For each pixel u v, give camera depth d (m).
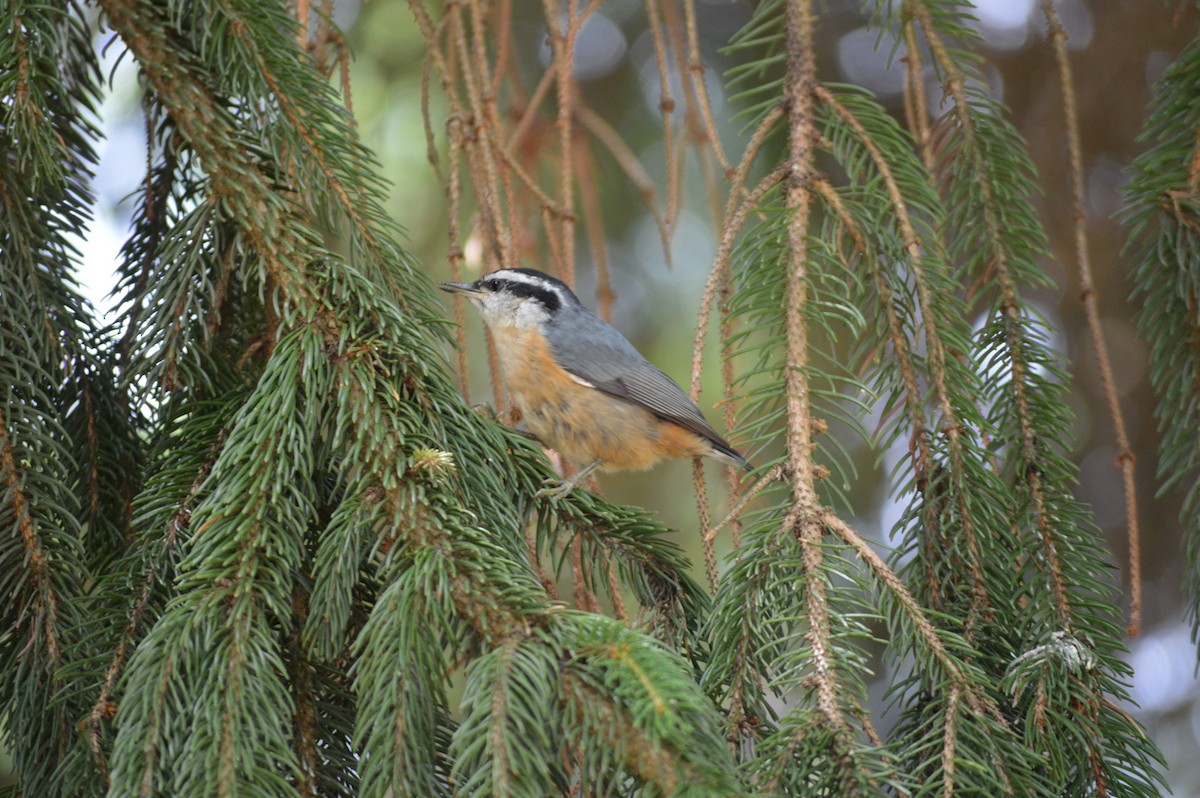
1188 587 5.45
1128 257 10.05
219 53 5.30
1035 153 10.28
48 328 5.31
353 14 9.66
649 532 5.50
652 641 4.06
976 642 5.11
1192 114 5.52
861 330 5.49
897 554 5.22
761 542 4.79
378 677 4.09
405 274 5.70
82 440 5.52
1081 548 5.35
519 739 3.76
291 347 4.95
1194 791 9.30
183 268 5.30
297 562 4.48
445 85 6.29
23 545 4.82
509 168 6.45
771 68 9.91
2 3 4.98
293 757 4.00
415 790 4.00
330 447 4.90
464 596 4.23
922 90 6.09
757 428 5.23
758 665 4.67
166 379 5.27
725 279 5.93
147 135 5.74
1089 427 10.20
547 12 6.46
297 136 5.46
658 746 3.61
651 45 10.53
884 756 3.91
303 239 5.29
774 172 5.83
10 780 8.07
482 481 5.02
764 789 3.87
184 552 4.71
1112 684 4.83
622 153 8.04
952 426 5.41
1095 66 10.11
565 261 6.48
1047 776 4.62
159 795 3.94
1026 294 10.40
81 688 4.58
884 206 5.66
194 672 4.16
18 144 5.02
